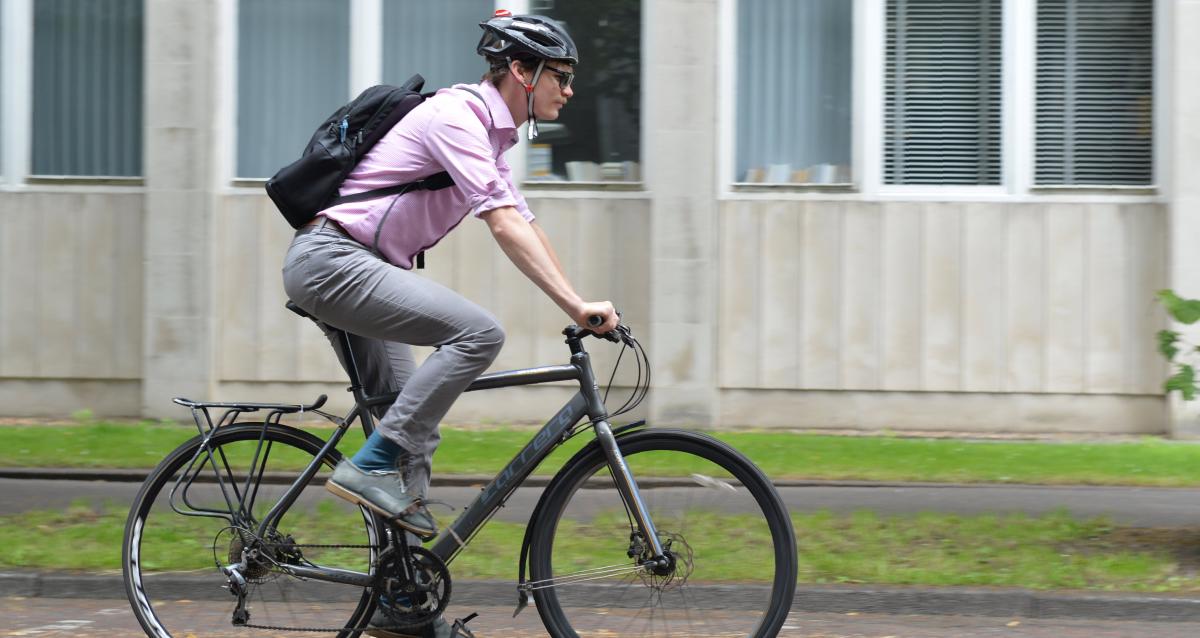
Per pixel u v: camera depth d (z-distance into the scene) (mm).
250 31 35438
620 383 34156
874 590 17734
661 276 33594
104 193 35000
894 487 26094
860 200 34094
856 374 34094
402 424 13000
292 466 14016
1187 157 33000
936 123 34375
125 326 35000
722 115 34562
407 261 13391
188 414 34188
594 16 34438
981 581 18219
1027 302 33906
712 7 33219
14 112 35312
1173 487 26438
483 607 17891
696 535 13711
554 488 13828
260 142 35469
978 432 34031
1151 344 33688
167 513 14219
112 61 35500
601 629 13805
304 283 12992
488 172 12805
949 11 34250
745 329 34219
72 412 35188
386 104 13234
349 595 13922
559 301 12789
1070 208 33781
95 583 18141
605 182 34531
